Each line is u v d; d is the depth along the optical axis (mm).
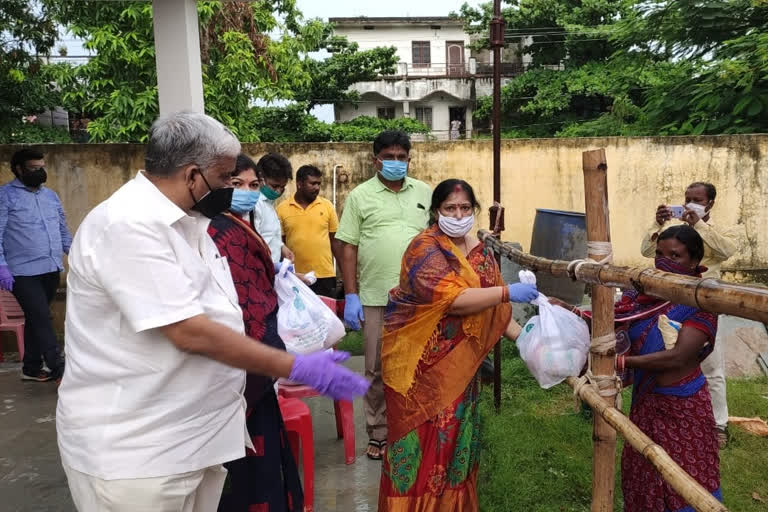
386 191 3455
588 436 3615
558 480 3115
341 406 3400
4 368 5387
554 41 20266
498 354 4016
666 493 2258
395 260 3361
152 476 1573
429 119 24969
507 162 6785
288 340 2453
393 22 25781
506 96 20625
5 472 3355
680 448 2271
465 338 2365
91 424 1577
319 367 1600
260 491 2205
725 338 5352
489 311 2387
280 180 3807
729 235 3881
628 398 4227
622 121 15828
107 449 1563
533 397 4332
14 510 2947
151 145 1612
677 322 2367
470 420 2412
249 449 2207
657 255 2652
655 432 2322
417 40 26203
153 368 1557
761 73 9859
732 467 3348
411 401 2389
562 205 6852
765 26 10281
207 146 1603
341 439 3766
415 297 2363
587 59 20250
